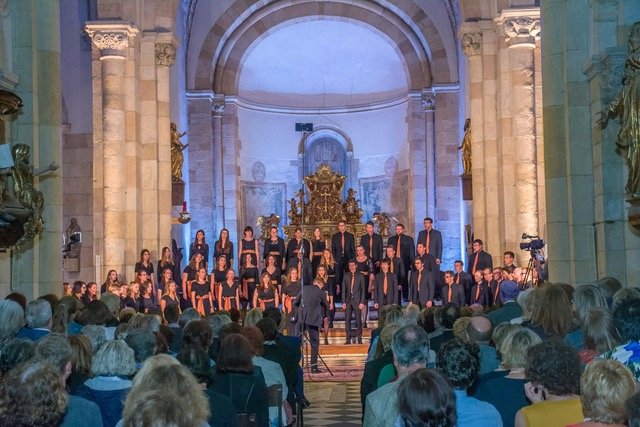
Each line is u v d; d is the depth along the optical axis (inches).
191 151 1391.5
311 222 1270.9
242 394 310.3
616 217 598.5
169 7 1052.5
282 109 1550.2
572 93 631.2
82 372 295.3
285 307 833.5
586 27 633.0
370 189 1529.3
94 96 1000.9
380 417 254.1
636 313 269.7
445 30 1379.2
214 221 1412.4
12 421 202.8
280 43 1496.1
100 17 991.6
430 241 998.4
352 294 936.3
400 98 1483.8
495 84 1048.8
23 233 530.6
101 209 992.9
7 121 588.4
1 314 350.0
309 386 735.1
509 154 999.6
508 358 278.2
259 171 1523.1
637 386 231.6
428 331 457.7
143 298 860.0
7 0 589.3
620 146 534.0
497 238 1035.3
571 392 234.1
